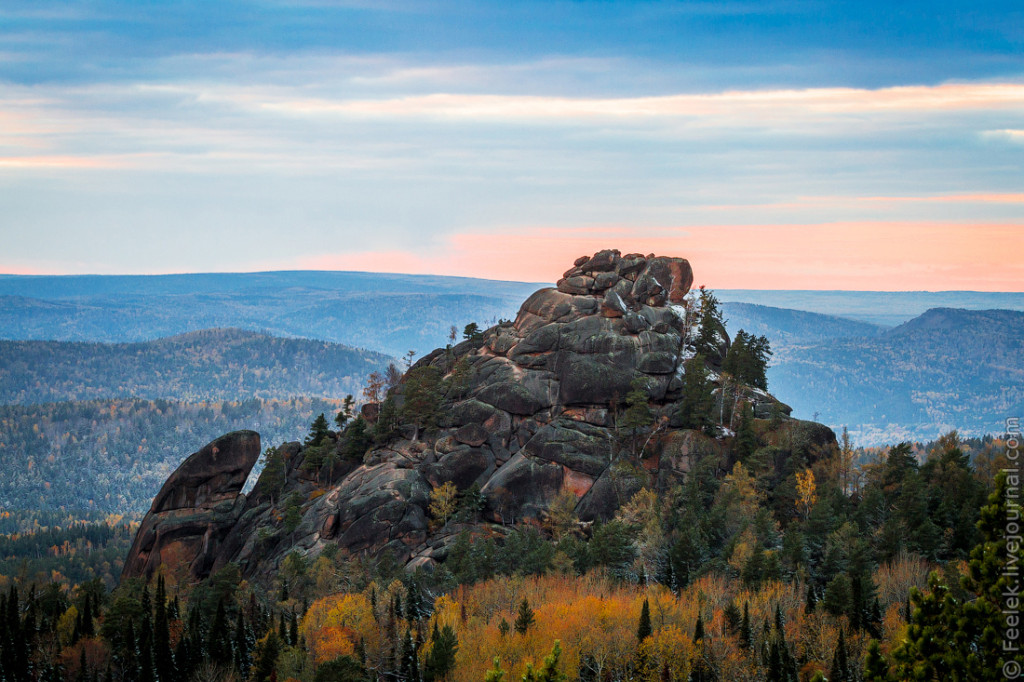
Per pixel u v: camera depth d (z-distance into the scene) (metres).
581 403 166.25
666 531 143.25
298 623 126.31
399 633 115.56
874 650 58.50
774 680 100.25
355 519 155.00
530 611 109.94
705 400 164.75
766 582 120.19
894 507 145.25
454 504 158.00
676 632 106.06
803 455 162.38
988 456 163.88
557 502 150.75
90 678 119.50
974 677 53.62
